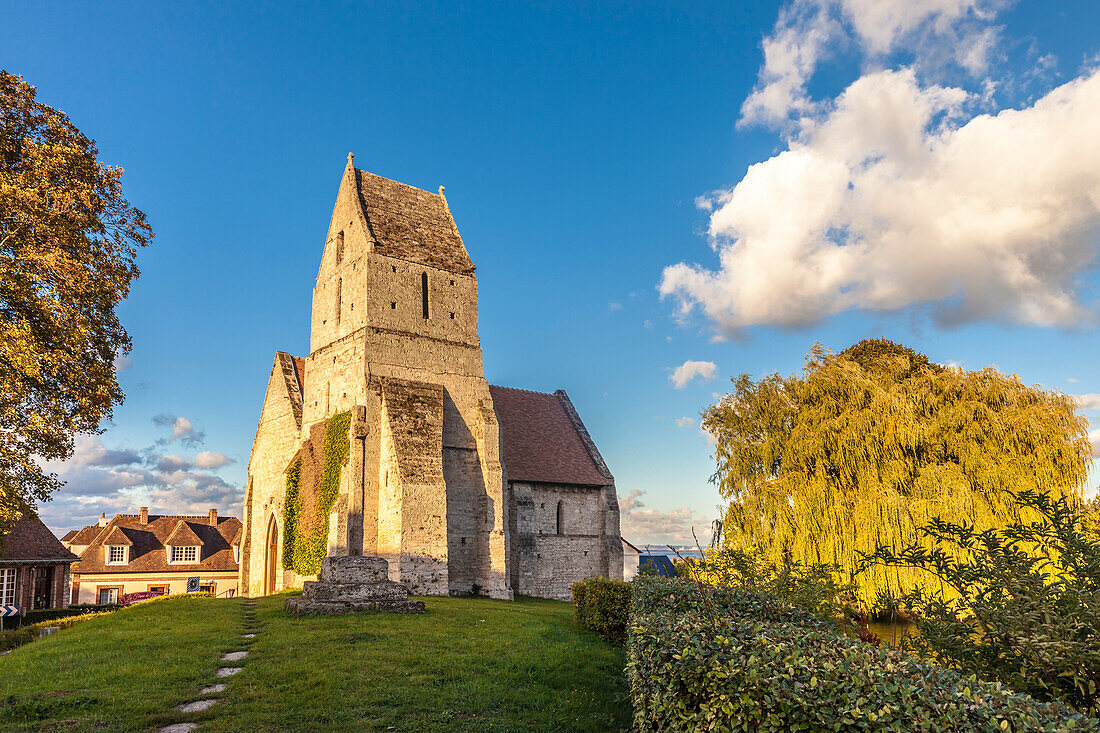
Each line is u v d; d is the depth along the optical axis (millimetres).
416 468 34719
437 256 41406
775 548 23422
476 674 13398
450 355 40125
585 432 51219
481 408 40156
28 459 21609
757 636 6887
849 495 22906
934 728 4793
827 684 5570
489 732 10305
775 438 26109
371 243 38094
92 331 22062
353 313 38000
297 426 41625
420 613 22297
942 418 23031
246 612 22875
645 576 16188
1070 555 7906
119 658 14766
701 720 6578
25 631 22391
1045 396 23375
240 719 10688
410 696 11859
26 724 10266
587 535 46438
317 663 14125
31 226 19922
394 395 36156
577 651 16125
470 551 38125
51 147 20703
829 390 25828
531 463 44938
